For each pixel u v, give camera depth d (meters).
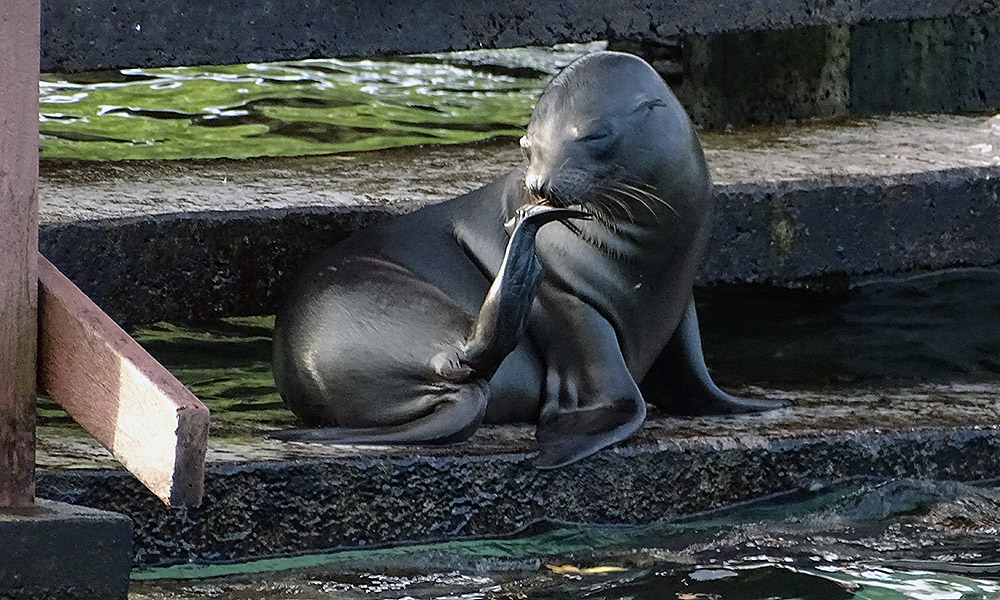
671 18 23.12
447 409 15.05
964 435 16.17
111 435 10.40
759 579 13.41
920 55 27.25
